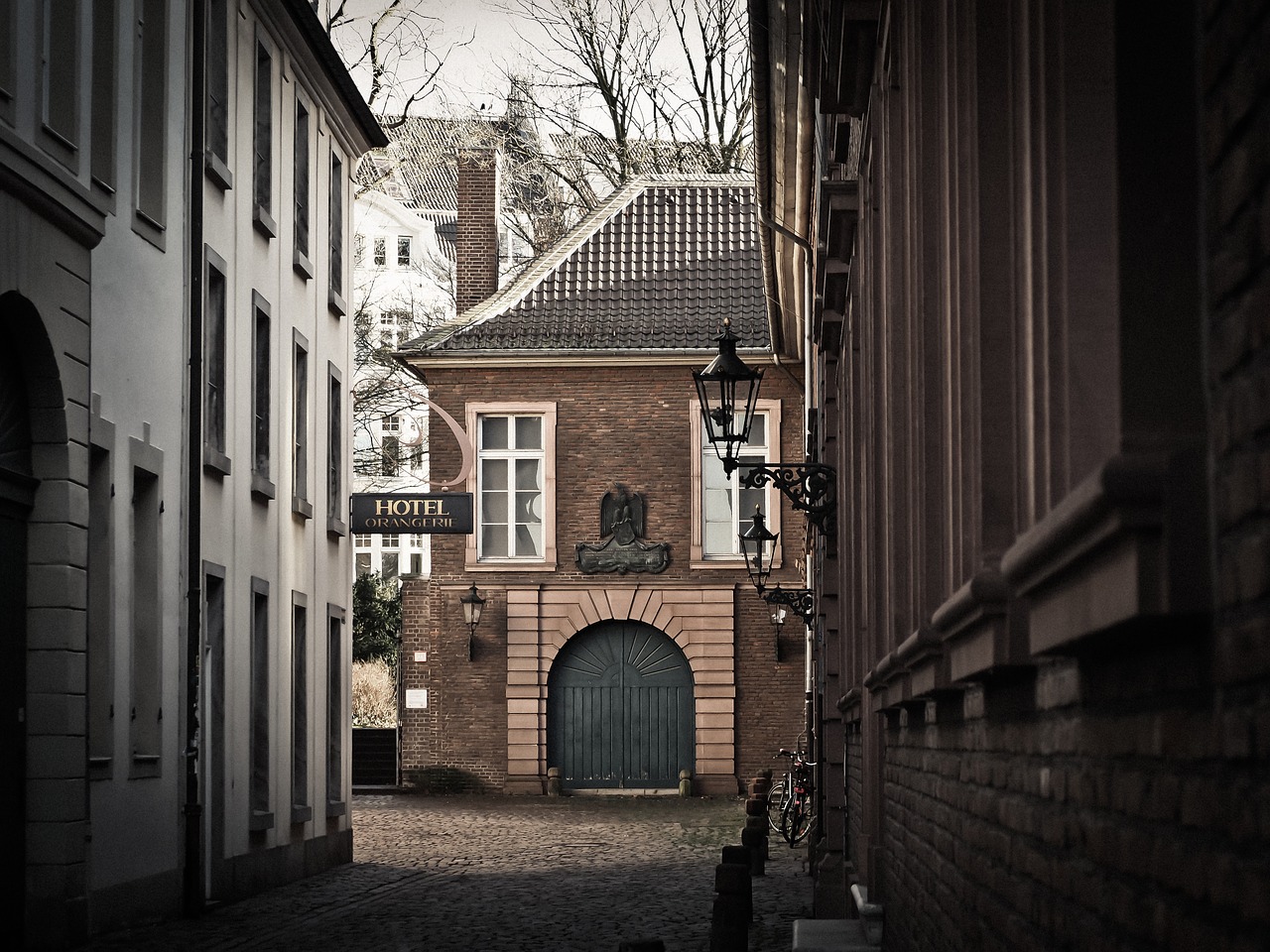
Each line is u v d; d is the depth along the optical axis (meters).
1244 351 2.00
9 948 12.05
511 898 16.86
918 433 6.10
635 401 34.66
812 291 19.44
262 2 19.12
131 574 14.43
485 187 38.00
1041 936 3.64
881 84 7.89
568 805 31.70
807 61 11.88
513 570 34.56
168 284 15.62
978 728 4.75
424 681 34.72
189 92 16.34
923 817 6.64
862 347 10.48
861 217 9.93
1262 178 1.93
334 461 23.28
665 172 39.19
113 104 14.16
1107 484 2.17
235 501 17.78
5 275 11.54
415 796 34.09
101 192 13.90
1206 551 2.14
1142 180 2.32
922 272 5.75
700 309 35.31
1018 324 3.88
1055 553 2.71
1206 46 2.17
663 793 34.44
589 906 16.03
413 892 17.67
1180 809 2.37
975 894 4.83
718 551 34.53
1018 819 3.96
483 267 37.78
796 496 14.91
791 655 34.25
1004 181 4.12
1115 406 2.65
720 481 34.59
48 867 12.42
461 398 34.81
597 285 35.91
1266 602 1.93
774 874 20.19
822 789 19.33
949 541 4.99
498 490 34.81
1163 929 2.48
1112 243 2.47
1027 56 3.53
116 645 13.98
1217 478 2.11
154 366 15.16
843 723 14.95
